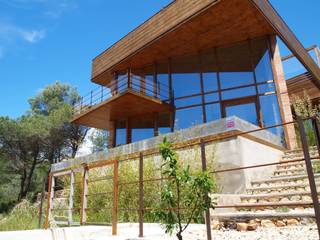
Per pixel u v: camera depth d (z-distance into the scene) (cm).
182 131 808
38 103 3394
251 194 611
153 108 1320
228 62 1207
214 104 1179
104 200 813
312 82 1412
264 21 1073
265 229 407
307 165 266
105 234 474
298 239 326
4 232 506
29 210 926
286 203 464
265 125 1061
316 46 1630
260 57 1148
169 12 1178
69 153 2592
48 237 461
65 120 2378
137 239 397
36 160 2505
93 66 1625
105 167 888
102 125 1641
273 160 834
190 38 1198
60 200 927
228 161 697
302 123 284
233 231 419
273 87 1082
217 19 1073
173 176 297
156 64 1393
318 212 254
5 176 2359
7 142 2295
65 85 3444
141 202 430
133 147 906
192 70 1281
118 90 1440
